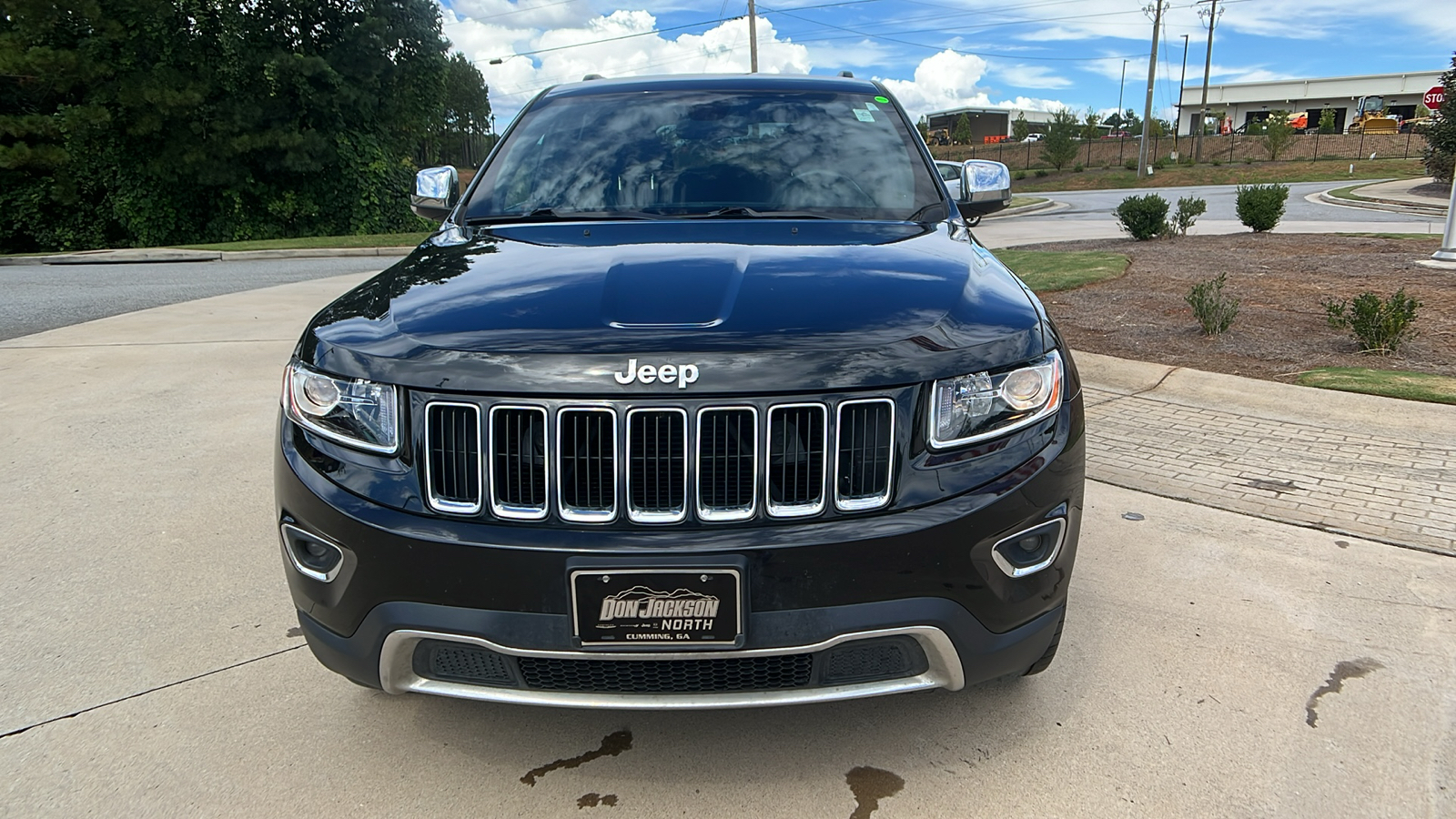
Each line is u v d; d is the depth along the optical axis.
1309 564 3.28
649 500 1.82
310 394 2.02
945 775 2.20
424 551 1.85
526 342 1.87
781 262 2.27
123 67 21.95
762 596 1.81
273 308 9.27
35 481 4.23
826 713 2.45
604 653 1.84
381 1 26.12
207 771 2.24
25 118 21.41
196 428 5.05
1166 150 54.97
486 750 2.31
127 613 3.02
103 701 2.53
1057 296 8.80
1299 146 50.59
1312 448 4.46
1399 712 2.42
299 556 2.05
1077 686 2.56
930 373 1.87
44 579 3.26
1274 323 7.24
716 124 3.22
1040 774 2.20
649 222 2.77
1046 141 49.19
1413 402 4.94
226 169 23.64
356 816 2.08
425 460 1.88
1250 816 2.05
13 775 2.22
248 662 2.73
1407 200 22.50
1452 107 25.16
